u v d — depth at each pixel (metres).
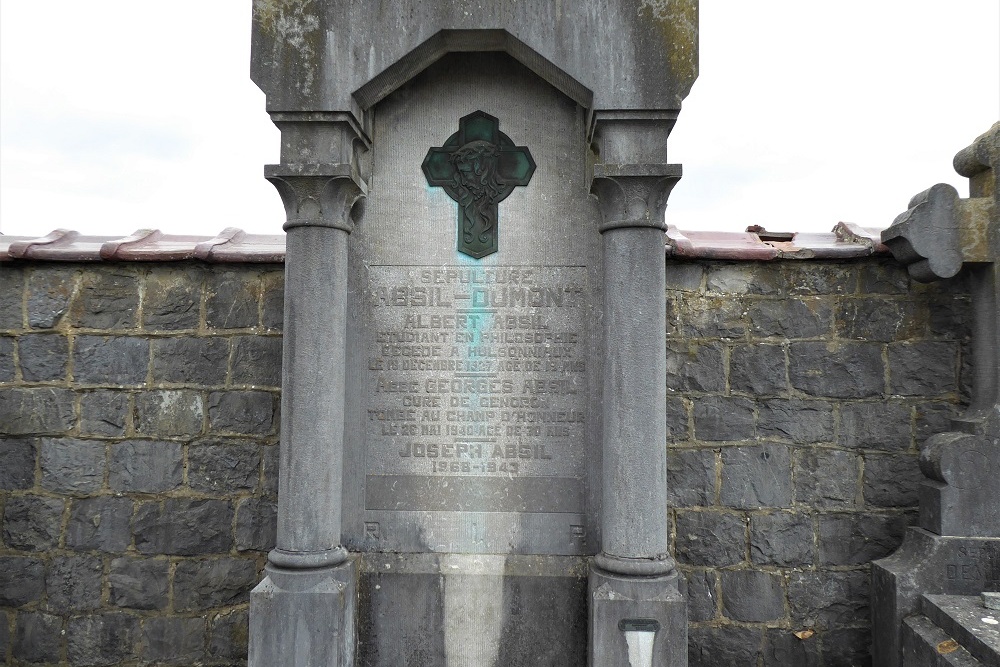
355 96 2.94
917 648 3.03
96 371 3.75
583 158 3.21
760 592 3.63
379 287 3.22
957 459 3.23
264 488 3.69
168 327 3.76
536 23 2.89
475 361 3.20
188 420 3.72
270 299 3.74
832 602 3.60
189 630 3.67
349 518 3.19
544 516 3.17
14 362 3.77
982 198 3.32
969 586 3.18
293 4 2.90
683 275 3.73
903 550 3.44
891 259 3.65
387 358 3.22
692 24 2.86
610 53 2.88
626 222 2.91
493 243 3.21
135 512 3.71
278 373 3.72
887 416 3.63
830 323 3.68
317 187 2.94
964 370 3.59
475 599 3.14
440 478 3.19
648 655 2.83
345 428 3.19
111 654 3.67
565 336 3.19
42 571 3.70
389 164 3.23
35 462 3.73
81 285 3.77
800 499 3.64
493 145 3.21
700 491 3.67
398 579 3.13
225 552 3.69
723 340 3.71
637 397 2.91
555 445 3.18
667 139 2.92
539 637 3.12
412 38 2.89
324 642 2.87
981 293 3.37
